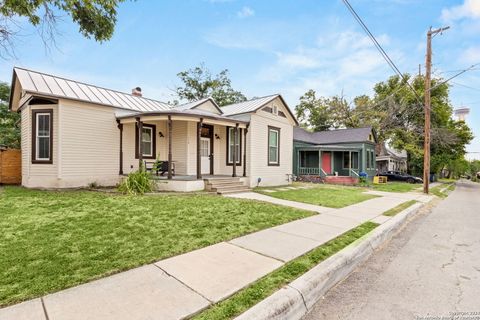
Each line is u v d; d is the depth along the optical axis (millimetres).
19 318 1976
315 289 2775
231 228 4734
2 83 16953
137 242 3799
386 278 3244
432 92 26719
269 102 12875
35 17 5648
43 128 9484
